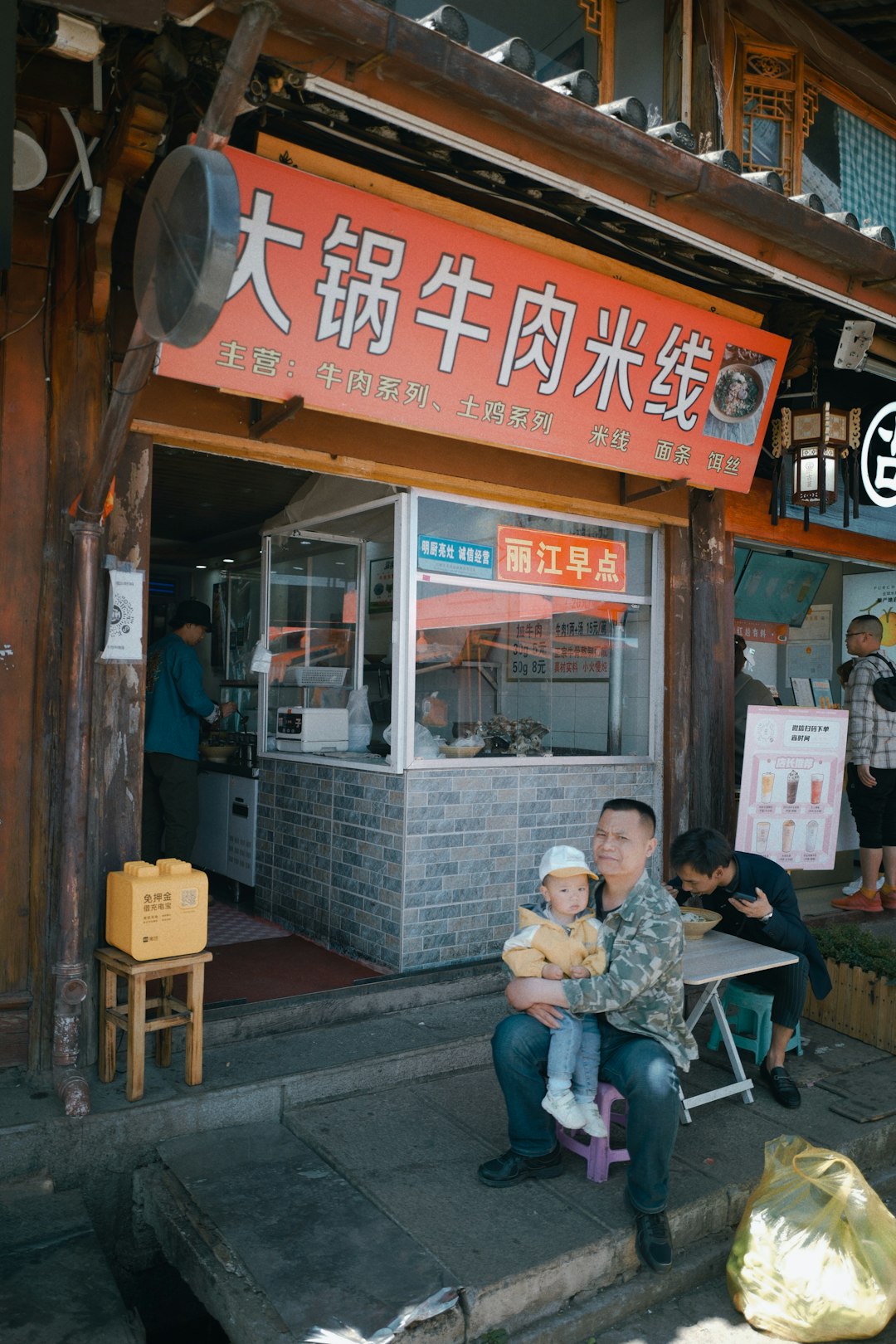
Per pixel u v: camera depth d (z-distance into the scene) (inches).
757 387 189.6
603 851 119.5
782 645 291.7
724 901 157.6
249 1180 116.4
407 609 177.8
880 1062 164.4
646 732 210.7
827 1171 113.3
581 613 203.0
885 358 214.2
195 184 73.2
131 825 136.0
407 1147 124.8
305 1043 148.3
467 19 160.1
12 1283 96.0
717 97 182.4
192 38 104.7
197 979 128.3
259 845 223.1
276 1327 90.7
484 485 181.0
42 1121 116.3
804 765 195.5
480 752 187.0
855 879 280.8
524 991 114.8
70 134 122.3
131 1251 119.0
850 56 212.2
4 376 127.3
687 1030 119.4
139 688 137.2
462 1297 96.3
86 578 123.9
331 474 165.3
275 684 227.5
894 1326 105.6
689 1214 115.0
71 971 121.8
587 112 125.6
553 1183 118.0
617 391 171.9
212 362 131.6
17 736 128.0
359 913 185.2
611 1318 104.3
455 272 144.6
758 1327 104.3
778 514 215.3
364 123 137.6
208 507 251.3
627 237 166.4
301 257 131.5
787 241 155.9
